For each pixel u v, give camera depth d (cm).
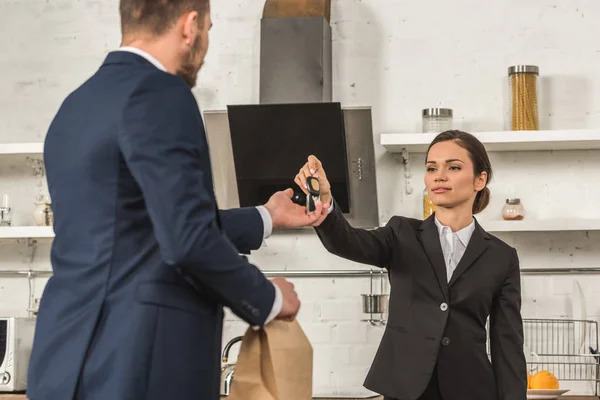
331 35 428
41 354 166
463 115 425
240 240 192
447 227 293
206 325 167
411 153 426
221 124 413
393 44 432
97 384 160
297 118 389
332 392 422
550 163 419
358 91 432
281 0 412
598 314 411
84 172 165
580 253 415
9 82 457
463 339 279
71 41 454
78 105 171
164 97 163
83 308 164
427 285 283
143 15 177
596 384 404
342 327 425
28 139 453
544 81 422
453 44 429
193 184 158
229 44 442
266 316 170
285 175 404
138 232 166
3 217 440
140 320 159
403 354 279
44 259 450
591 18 421
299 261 431
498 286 288
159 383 159
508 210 404
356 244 281
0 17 459
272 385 178
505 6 427
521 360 287
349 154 405
